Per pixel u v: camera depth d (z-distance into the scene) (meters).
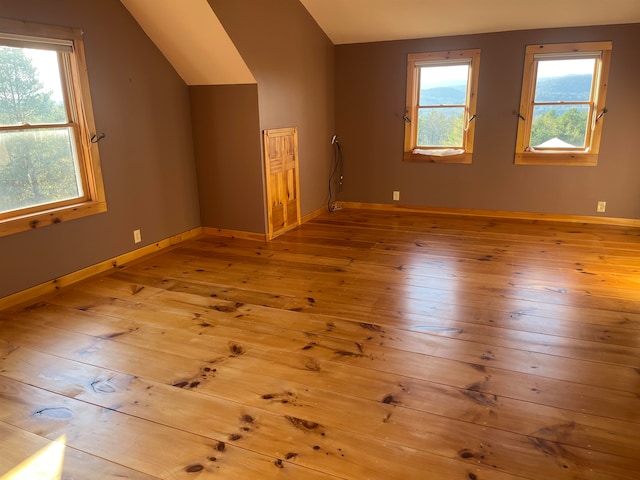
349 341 2.62
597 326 2.76
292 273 3.75
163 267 3.94
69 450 1.80
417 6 4.76
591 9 4.49
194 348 2.57
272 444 1.82
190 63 4.29
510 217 5.55
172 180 4.54
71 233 3.55
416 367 2.35
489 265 3.86
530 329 2.73
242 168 4.60
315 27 5.27
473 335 2.67
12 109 3.13
